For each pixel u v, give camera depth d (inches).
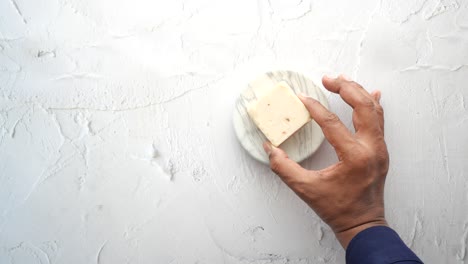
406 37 35.9
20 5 34.7
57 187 34.1
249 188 34.6
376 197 28.8
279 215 34.6
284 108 30.7
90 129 34.4
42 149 34.2
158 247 34.3
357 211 28.1
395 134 35.5
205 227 34.4
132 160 34.5
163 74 34.9
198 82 35.0
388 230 27.4
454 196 35.4
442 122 35.7
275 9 35.6
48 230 33.9
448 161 35.6
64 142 34.3
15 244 33.6
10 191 33.8
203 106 34.9
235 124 33.3
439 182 35.4
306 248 34.6
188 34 35.1
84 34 34.8
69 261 33.9
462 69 36.0
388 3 36.0
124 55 34.8
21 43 34.5
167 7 35.2
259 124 31.0
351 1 36.0
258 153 32.9
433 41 36.0
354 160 27.6
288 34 35.6
